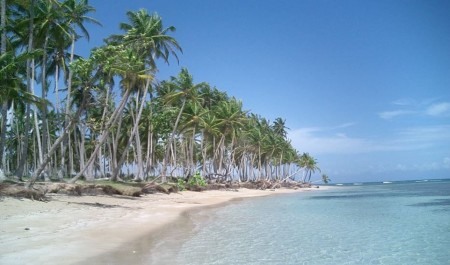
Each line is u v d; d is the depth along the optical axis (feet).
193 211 87.25
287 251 41.34
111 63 80.94
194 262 34.91
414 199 135.03
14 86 76.79
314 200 140.36
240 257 37.88
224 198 146.61
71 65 79.46
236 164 293.02
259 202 127.54
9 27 95.14
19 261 30.86
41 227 48.55
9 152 209.46
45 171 130.11
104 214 67.72
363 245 45.29
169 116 170.40
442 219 70.59
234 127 210.18
